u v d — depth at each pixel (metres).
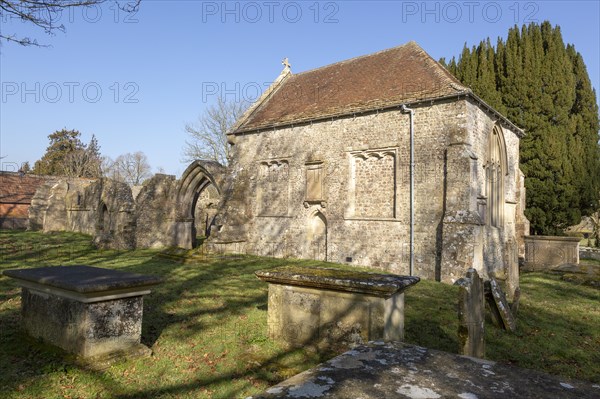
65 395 4.05
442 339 6.32
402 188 14.26
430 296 9.69
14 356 4.93
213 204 27.19
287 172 18.12
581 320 7.79
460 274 12.12
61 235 25.66
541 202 20.89
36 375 4.39
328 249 16.05
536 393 1.98
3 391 4.01
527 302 9.23
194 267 13.76
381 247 14.63
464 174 12.67
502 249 16.11
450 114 13.24
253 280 11.09
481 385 2.08
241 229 18.91
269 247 18.30
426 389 2.00
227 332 6.20
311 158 16.92
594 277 11.95
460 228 12.35
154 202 20.33
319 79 20.05
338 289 5.11
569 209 20.53
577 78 22.11
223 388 4.32
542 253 15.76
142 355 5.12
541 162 20.78
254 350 5.46
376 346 2.77
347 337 5.06
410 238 13.86
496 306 7.01
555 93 20.98
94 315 4.83
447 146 13.16
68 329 4.98
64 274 5.45
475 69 23.09
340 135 16.05
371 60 18.48
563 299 9.73
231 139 20.05
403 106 14.03
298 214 17.34
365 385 2.04
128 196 19.81
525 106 21.16
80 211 27.66
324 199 16.30
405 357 2.53
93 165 55.69
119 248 18.53
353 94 16.62
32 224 29.95
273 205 18.58
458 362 2.45
